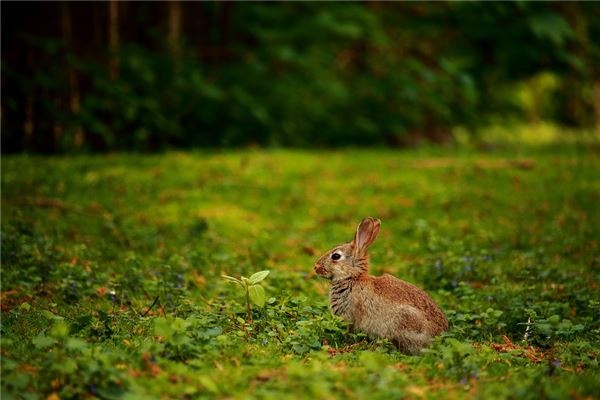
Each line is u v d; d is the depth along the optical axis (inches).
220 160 804.6
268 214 629.6
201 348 283.3
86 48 866.1
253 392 246.8
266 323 340.5
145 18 933.2
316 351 304.0
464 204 645.9
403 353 320.2
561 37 948.6
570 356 303.7
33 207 581.6
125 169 741.3
